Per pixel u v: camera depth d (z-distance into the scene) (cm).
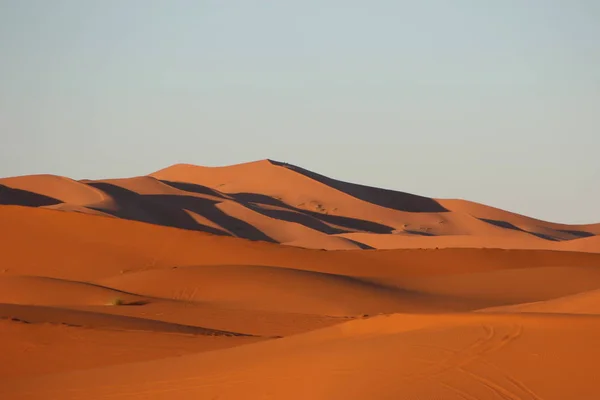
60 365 3934
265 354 2952
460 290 8612
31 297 6981
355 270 10831
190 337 4538
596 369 2038
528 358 2181
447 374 2169
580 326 2344
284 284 7888
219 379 2670
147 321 5259
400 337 2627
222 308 6656
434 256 11500
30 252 11281
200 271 8338
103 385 2944
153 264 11044
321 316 6128
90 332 4516
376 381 2214
